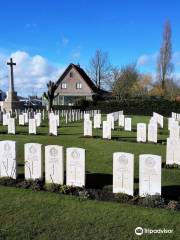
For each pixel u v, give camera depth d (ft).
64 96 238.89
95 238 21.65
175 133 57.62
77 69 239.91
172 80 233.35
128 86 243.40
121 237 21.75
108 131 64.90
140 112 181.78
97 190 29.99
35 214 25.04
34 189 30.42
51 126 70.38
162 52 224.74
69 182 31.17
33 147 32.60
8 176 33.60
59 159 31.24
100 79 264.93
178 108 176.76
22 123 90.22
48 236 21.95
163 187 32.42
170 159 41.81
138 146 55.83
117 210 25.52
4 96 260.62
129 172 28.66
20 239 21.61
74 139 63.52
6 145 33.55
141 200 27.22
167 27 222.89
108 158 44.78
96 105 188.85
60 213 25.13
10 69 146.92
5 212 25.48
